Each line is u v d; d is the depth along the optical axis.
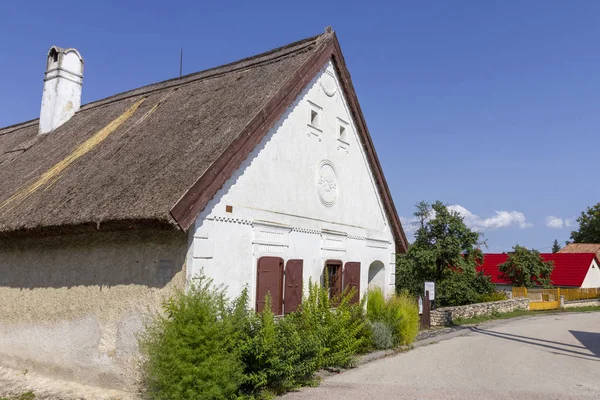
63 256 9.81
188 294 7.16
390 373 9.42
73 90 16.44
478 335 15.98
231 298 8.73
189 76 13.60
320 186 11.92
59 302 9.67
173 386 6.54
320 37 11.95
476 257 25.27
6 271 11.04
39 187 10.89
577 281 40.28
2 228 9.85
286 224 10.47
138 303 8.39
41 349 9.86
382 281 14.91
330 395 7.73
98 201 8.73
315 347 8.48
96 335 8.89
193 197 7.81
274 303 9.86
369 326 11.67
